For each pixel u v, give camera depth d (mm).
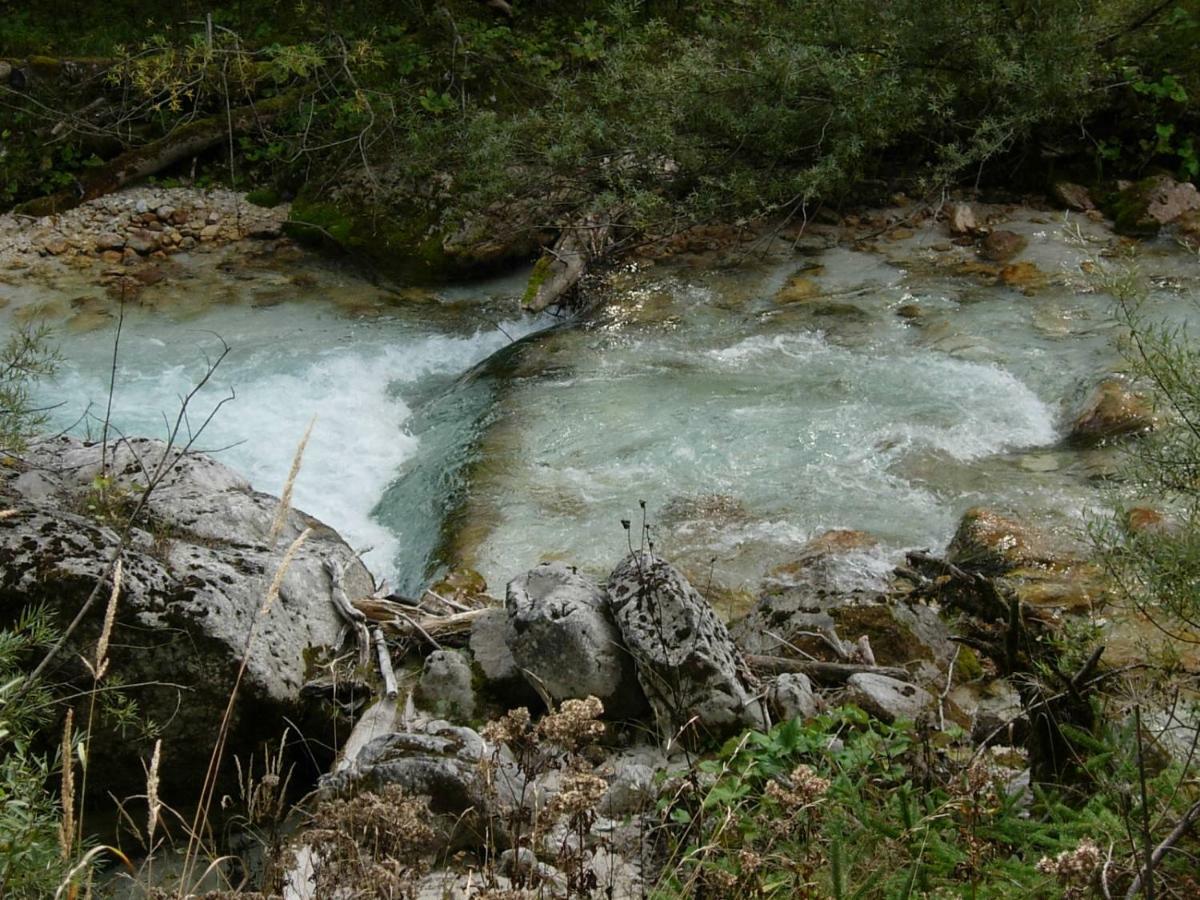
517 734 3162
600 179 9844
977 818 3057
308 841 3072
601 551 5918
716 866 3031
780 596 5055
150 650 4156
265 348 8438
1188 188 9359
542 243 9695
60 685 3984
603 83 9875
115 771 4223
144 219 10242
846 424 6965
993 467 6516
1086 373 7297
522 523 6164
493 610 4652
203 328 8758
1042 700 3371
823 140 9609
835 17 9734
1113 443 6527
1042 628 4230
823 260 9117
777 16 9922
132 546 4395
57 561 4129
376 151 10430
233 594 4395
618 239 9516
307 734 4438
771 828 3062
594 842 3469
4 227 10109
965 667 4719
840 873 2773
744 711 3984
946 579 5035
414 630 4723
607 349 8008
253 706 4246
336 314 9039
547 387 7531
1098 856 2441
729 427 6980
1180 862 2801
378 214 9844
